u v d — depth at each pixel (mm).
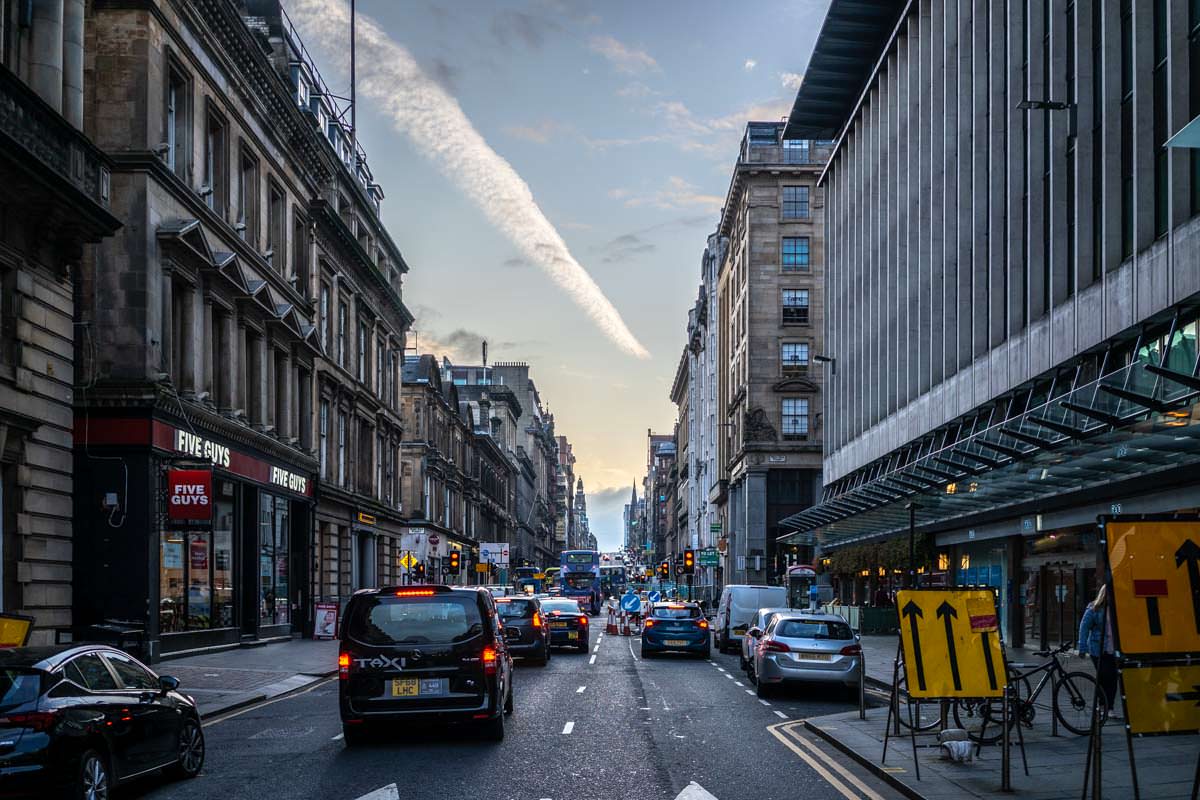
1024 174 30703
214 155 32188
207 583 30641
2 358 19562
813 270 73562
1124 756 12430
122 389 26188
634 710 18344
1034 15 29422
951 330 36000
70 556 21812
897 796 10695
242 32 32250
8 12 20281
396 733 15508
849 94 51656
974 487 29078
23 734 9281
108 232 21891
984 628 11812
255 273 34938
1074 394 21891
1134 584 8398
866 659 29094
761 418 72125
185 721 12047
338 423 47750
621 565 98312
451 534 79625
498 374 155000
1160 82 23266
